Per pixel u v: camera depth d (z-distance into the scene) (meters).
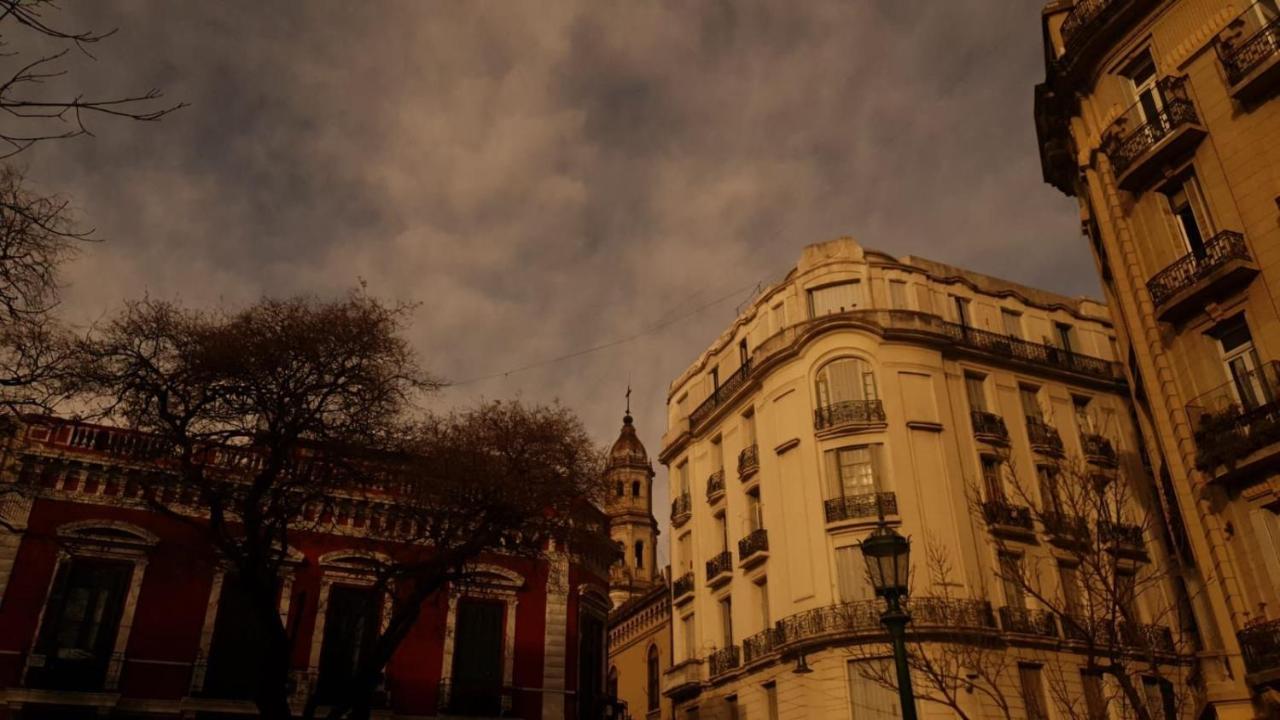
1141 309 19.56
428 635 28.19
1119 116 20.72
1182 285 18.17
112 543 24.80
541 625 29.91
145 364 19.83
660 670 46.38
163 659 24.39
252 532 19.91
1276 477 16.09
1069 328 37.81
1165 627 29.62
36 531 24.12
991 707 26.73
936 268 37.03
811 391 33.25
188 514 25.75
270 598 19.53
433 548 25.48
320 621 26.53
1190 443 18.00
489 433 24.16
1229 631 16.86
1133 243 20.17
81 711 23.03
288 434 20.62
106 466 25.22
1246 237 17.47
